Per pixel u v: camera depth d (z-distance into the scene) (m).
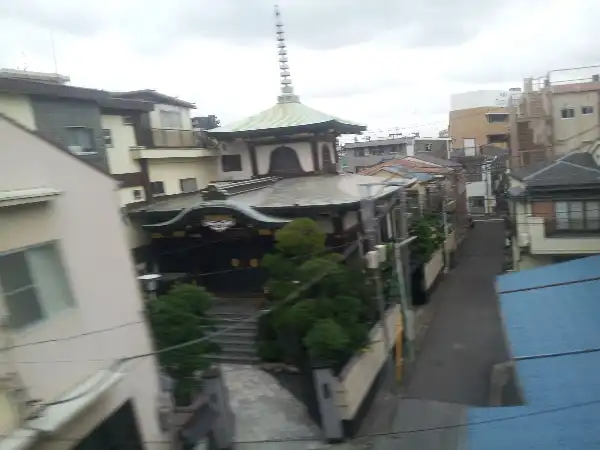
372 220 18.08
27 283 7.26
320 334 13.67
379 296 17.33
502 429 10.37
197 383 12.41
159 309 12.19
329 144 27.75
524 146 39.62
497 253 38.72
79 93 17.78
